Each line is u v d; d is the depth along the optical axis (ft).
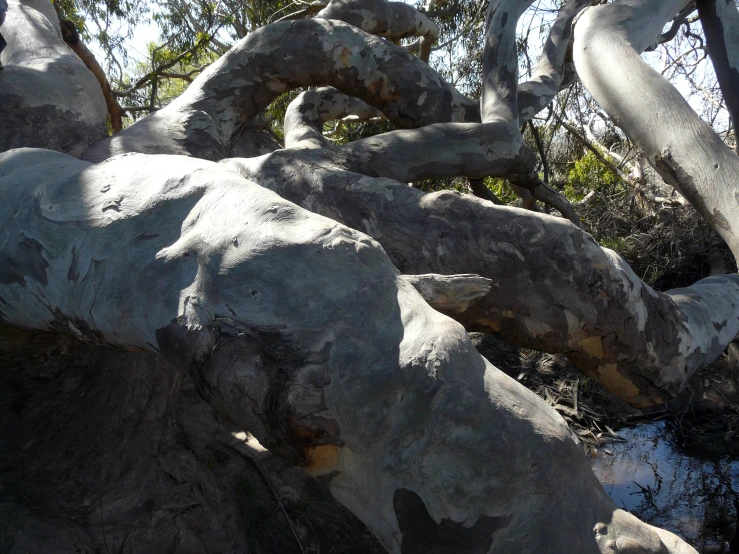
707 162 6.24
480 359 4.32
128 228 5.03
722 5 7.64
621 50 7.13
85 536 8.62
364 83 11.54
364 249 4.46
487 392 4.10
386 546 4.30
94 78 11.24
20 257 5.41
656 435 19.11
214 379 4.27
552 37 14.06
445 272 7.87
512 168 10.96
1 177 6.09
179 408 12.80
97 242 5.11
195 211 4.88
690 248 26.66
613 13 7.72
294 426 4.10
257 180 8.97
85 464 9.41
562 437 4.12
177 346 4.50
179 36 33.58
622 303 7.90
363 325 4.23
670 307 8.62
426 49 16.87
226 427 12.72
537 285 7.71
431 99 11.62
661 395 8.75
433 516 4.04
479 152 10.37
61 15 31.58
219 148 10.62
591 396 21.16
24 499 8.80
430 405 4.03
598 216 30.58
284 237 4.45
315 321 4.21
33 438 9.46
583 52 7.49
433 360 4.07
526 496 3.97
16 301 5.64
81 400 9.86
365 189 8.27
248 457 11.85
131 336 4.98
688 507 14.33
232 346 4.23
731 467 16.79
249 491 11.07
